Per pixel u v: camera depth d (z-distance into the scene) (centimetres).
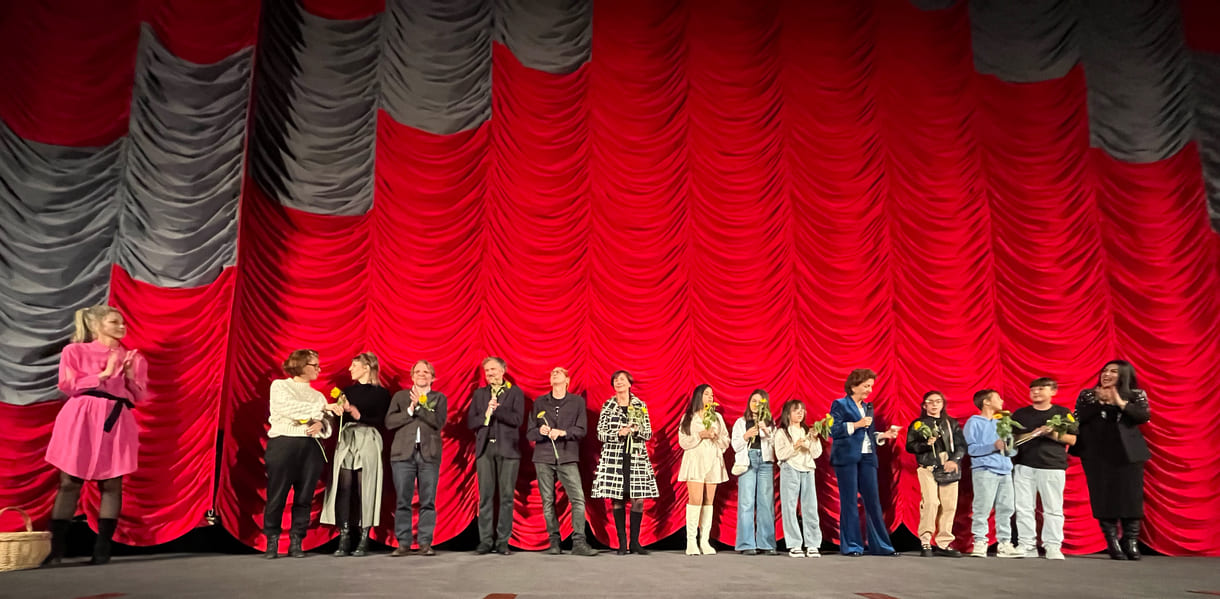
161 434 553
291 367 516
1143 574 443
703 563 478
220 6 626
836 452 587
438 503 593
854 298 660
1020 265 675
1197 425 648
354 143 639
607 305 642
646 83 687
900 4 724
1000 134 704
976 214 685
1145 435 644
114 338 499
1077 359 659
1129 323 668
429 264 629
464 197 645
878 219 675
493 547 582
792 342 649
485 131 658
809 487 575
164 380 560
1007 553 575
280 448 506
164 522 543
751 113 689
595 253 650
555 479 595
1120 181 696
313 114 635
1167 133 707
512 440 563
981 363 655
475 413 565
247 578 381
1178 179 699
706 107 687
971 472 617
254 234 604
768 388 640
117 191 580
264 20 642
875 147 690
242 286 590
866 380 588
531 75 676
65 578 380
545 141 665
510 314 630
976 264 674
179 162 592
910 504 626
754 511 587
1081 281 675
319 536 574
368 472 544
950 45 719
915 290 666
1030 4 728
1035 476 582
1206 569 480
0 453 523
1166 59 721
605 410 572
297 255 611
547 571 420
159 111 596
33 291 547
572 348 632
